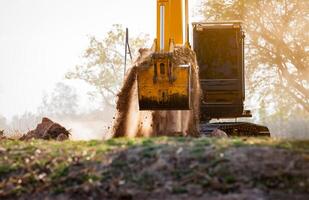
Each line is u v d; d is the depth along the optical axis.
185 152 16.59
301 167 15.18
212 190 14.81
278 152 16.14
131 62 28.22
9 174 17.17
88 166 16.78
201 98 33.28
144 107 24.77
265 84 79.12
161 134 27.77
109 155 17.17
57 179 16.48
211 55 34.53
